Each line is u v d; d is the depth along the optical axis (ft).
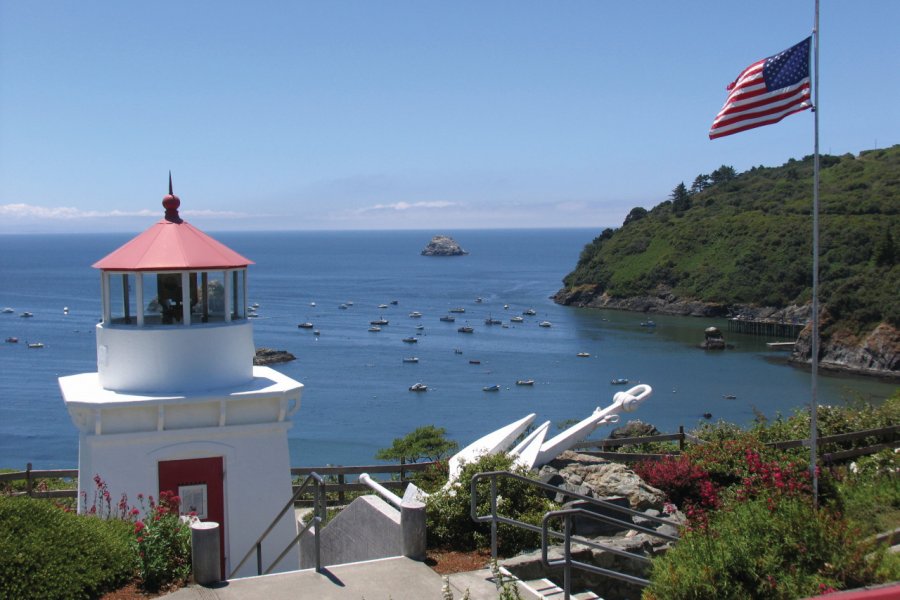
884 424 53.31
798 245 441.27
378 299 622.13
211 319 39.52
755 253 455.22
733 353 345.72
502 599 23.93
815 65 43.11
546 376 303.27
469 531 31.45
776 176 620.49
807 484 38.99
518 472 34.30
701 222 517.96
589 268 553.64
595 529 34.99
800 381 286.66
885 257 374.43
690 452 44.60
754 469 40.63
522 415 243.19
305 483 28.99
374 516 31.58
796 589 22.76
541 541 28.73
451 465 41.37
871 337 304.91
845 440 50.83
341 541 34.83
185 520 29.66
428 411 249.55
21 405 255.09
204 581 26.03
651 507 37.81
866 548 24.71
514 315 495.00
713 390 272.51
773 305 423.23
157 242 39.04
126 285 38.55
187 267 38.24
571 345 373.81
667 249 512.63
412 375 307.99
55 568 24.85
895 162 527.81
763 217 488.44
